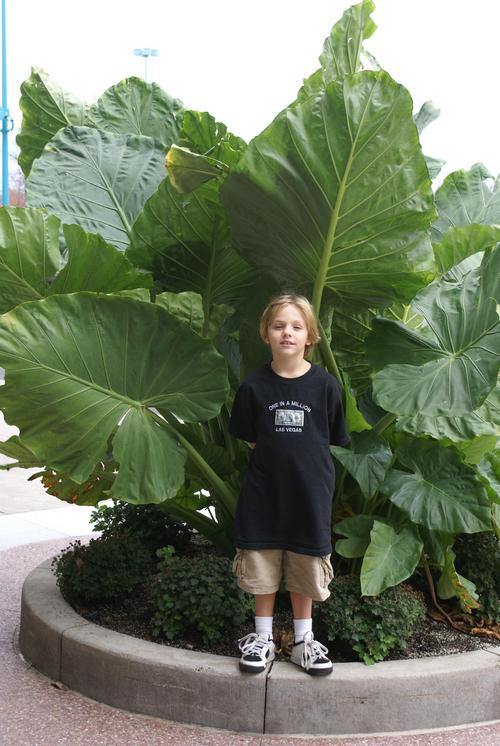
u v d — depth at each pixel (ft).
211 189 12.33
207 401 11.14
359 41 12.72
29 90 16.20
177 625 11.59
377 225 11.22
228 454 13.03
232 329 13.82
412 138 10.59
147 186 15.02
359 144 10.53
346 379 12.57
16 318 10.27
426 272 11.57
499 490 12.54
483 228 12.74
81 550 13.38
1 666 12.00
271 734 10.07
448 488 11.64
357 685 10.09
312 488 10.17
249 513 10.30
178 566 11.85
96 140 15.21
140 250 13.34
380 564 11.04
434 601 12.71
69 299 10.50
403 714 10.21
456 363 11.07
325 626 11.21
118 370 10.93
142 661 10.43
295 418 10.27
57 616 11.91
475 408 10.48
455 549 12.87
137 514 15.29
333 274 11.93
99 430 10.93
